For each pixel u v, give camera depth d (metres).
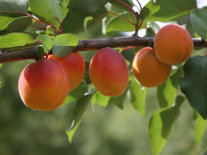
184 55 0.53
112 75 0.50
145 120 2.46
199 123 0.67
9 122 2.45
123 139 2.69
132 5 0.57
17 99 2.46
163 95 0.66
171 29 0.52
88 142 2.89
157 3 0.56
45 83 0.47
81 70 0.52
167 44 0.52
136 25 0.55
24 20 0.51
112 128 2.84
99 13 0.57
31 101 0.48
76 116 0.56
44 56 0.52
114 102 0.64
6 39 0.47
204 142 1.48
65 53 0.50
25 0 0.53
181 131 1.82
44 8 0.51
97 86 0.51
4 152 2.48
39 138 2.71
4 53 0.49
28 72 0.48
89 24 0.58
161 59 0.53
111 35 0.67
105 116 3.00
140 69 0.54
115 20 0.61
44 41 0.49
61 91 0.48
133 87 0.65
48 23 0.53
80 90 0.60
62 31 0.54
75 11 0.56
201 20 0.55
